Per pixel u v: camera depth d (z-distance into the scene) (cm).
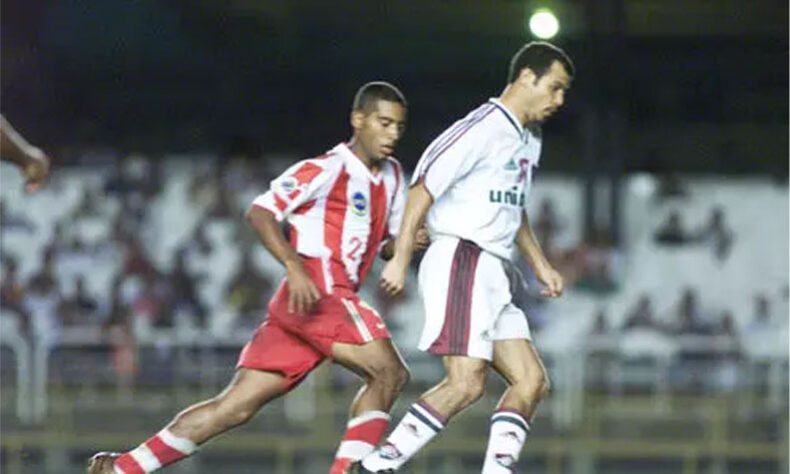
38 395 7388
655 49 9219
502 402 3195
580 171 8794
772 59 9181
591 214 8100
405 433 3142
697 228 8456
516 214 3200
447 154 3114
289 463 7281
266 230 3130
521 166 3186
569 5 8250
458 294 3152
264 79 9362
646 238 8400
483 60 9150
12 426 7331
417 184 3123
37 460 7325
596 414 7288
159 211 8412
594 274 7869
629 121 9181
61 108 9275
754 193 8594
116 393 7394
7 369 7444
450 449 7269
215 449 7288
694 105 9256
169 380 7419
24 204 8362
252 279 7969
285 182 3166
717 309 8181
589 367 7388
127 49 9356
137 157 8962
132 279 7931
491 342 3162
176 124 9300
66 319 7756
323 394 7344
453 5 8481
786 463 7238
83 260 8100
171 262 8069
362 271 3266
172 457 3269
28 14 9262
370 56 9238
